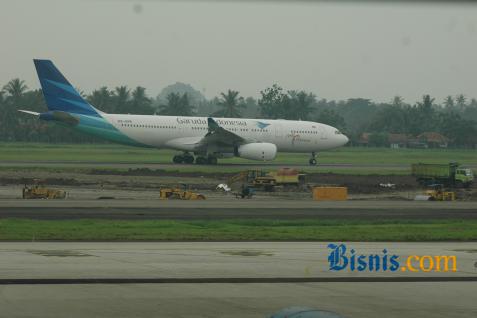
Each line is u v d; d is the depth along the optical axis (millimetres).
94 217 138625
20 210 147000
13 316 59969
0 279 76125
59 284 74188
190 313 62688
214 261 91375
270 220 140750
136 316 61094
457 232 127312
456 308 66562
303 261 92500
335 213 157000
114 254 96312
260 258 94688
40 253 96188
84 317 60219
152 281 76938
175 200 177125
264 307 65562
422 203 186250
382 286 77000
